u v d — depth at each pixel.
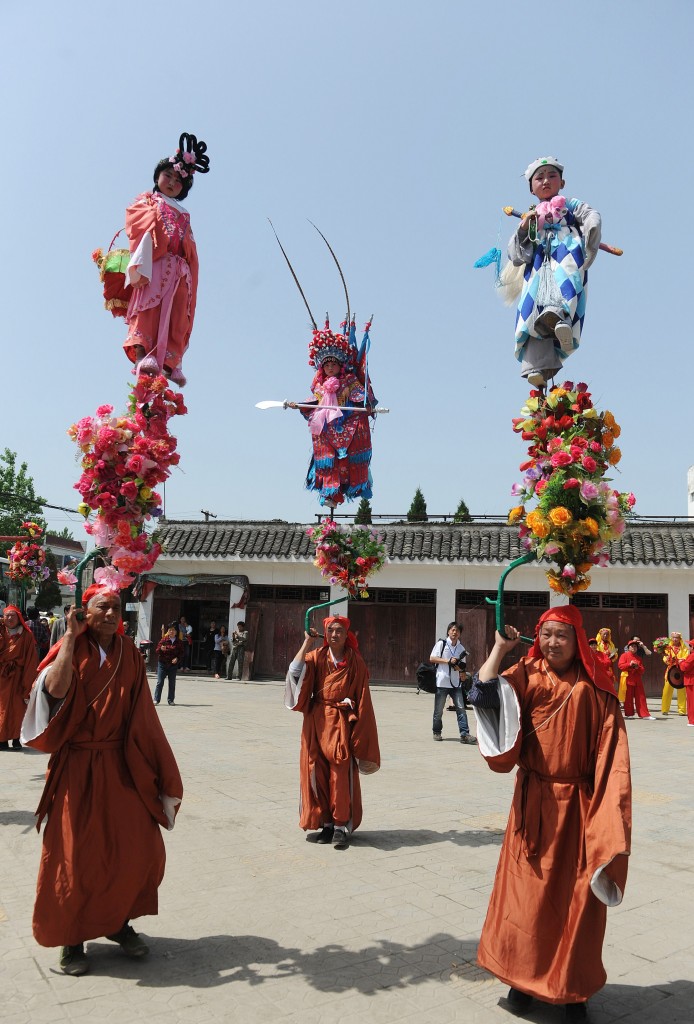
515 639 4.02
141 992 3.86
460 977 4.09
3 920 4.69
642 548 20.61
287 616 22.75
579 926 3.56
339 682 6.61
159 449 4.57
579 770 3.79
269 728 12.90
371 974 4.10
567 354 5.24
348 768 6.44
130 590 4.84
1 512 30.25
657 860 6.20
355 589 8.23
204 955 4.29
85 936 4.00
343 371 9.11
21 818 6.93
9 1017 3.58
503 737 3.85
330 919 4.82
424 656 21.69
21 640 10.34
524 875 3.73
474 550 21.30
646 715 16.56
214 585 22.92
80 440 4.53
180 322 5.34
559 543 4.24
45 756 9.96
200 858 5.97
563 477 4.30
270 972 4.10
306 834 6.66
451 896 5.25
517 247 5.36
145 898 4.26
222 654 23.16
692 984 4.09
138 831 4.16
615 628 20.69
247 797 7.92
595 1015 3.74
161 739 4.33
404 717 15.23
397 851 6.25
